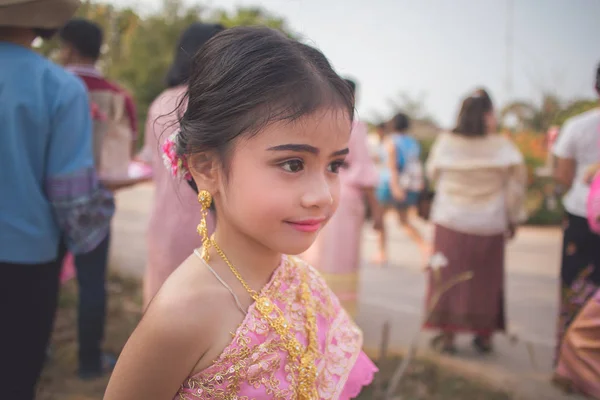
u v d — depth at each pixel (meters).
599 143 2.90
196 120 0.99
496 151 3.32
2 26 1.76
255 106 0.92
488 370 3.13
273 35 0.99
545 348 3.52
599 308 2.25
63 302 3.74
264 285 1.06
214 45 1.01
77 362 2.94
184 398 0.98
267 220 0.95
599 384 2.25
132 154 2.94
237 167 0.96
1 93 1.71
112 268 4.66
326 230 3.29
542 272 5.51
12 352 1.79
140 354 0.97
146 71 10.23
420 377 2.90
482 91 3.41
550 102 8.45
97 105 2.62
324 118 0.93
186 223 2.10
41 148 1.78
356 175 3.28
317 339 1.11
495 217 3.31
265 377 0.98
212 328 0.97
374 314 4.10
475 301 3.34
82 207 1.85
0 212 1.71
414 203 6.13
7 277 1.75
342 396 1.16
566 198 3.07
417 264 5.82
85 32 2.67
